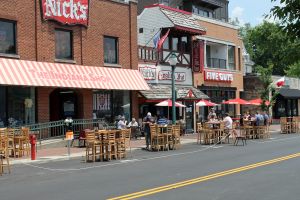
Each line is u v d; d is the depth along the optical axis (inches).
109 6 1126.4
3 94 896.3
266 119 1253.1
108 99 1127.0
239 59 1726.1
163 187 443.5
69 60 1015.6
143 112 1285.7
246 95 1839.3
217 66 1592.0
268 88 1676.9
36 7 953.5
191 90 1279.5
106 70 1095.0
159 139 907.4
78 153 824.9
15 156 773.3
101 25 1101.1
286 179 482.9
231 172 542.6
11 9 906.7
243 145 983.0
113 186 458.9
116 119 1112.8
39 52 954.1
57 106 1078.4
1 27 893.8
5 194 430.0
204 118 1494.8
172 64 1011.9
